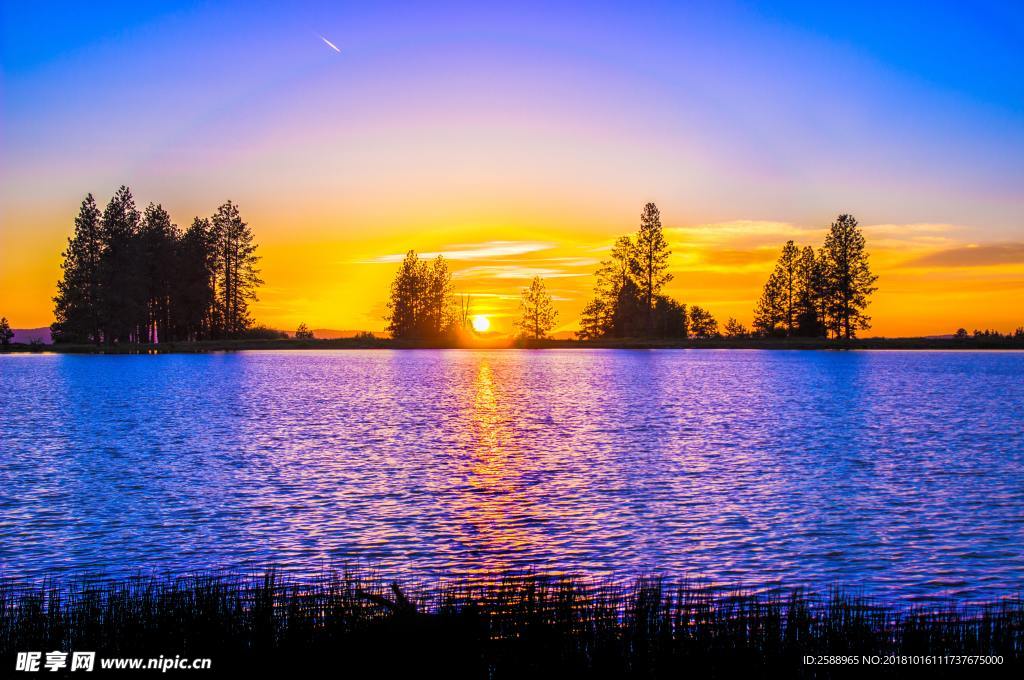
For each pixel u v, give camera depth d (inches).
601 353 5265.8
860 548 650.8
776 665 366.9
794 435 1389.0
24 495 852.0
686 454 1163.3
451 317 6471.5
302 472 995.9
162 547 658.2
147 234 4972.9
